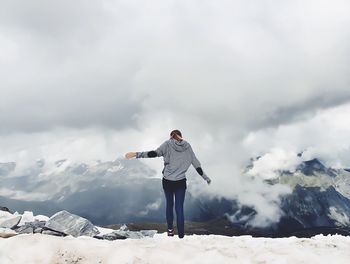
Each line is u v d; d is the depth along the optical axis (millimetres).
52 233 5488
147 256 3215
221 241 3984
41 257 3232
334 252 3277
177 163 4422
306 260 3004
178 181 4398
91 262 3240
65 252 3332
